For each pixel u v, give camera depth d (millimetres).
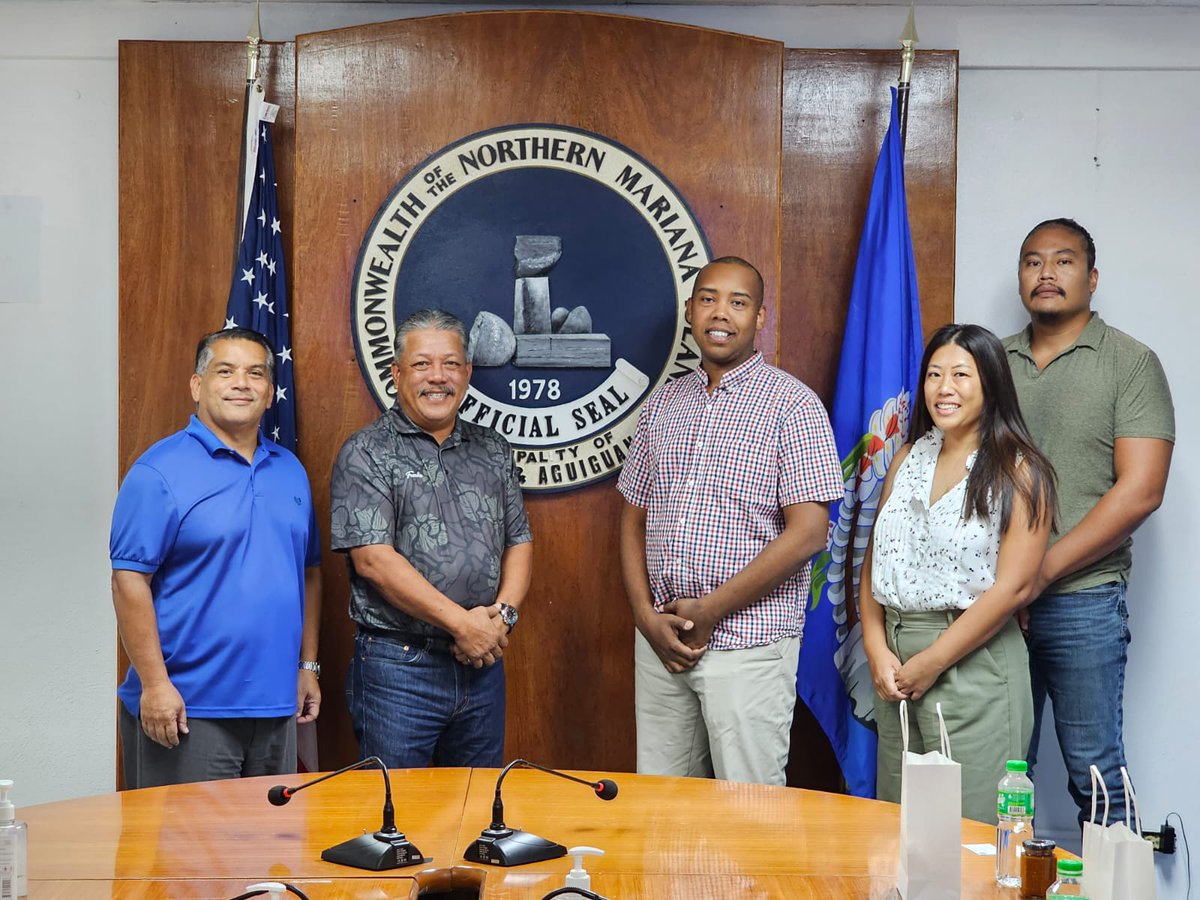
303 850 2135
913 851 1888
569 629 3982
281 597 3293
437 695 3348
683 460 3555
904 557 3229
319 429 3939
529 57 3945
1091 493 3693
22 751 4141
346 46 3930
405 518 3389
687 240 3943
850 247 4082
